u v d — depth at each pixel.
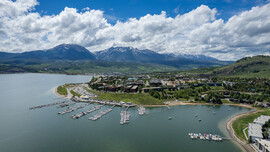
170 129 159.25
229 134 149.38
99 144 129.75
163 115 198.62
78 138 138.50
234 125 168.00
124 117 187.12
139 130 155.88
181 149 124.94
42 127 158.00
